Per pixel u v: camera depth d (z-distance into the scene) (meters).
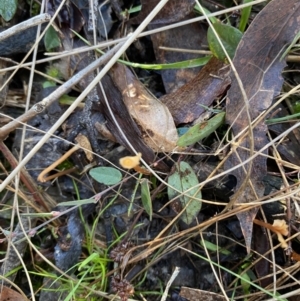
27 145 0.33
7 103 0.34
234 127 0.29
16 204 0.30
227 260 0.32
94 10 0.31
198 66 0.32
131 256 0.31
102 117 0.31
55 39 0.33
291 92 0.29
